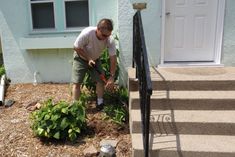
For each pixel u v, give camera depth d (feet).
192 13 16.07
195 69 15.25
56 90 17.24
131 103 12.51
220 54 16.06
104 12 17.22
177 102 12.47
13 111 14.70
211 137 11.22
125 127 12.82
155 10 15.57
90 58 13.34
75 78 13.60
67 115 12.12
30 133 12.50
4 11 17.56
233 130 11.34
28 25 17.80
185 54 16.62
